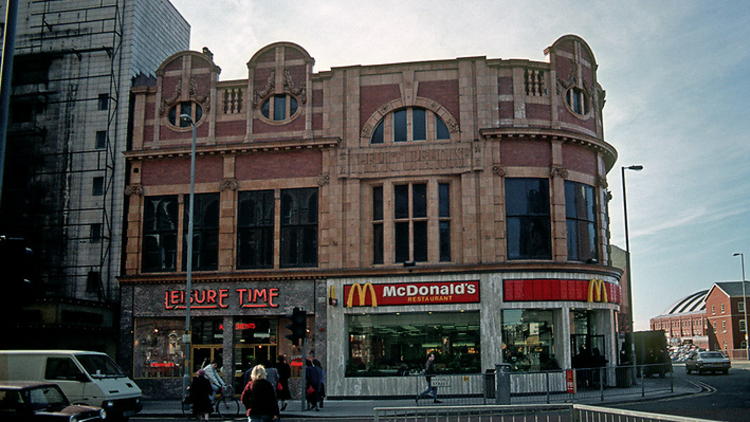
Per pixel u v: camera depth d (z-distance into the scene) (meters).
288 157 29.61
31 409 13.75
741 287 99.38
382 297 27.50
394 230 28.23
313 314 28.20
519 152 28.08
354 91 29.47
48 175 32.78
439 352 27.30
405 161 28.42
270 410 11.67
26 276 9.66
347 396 27.05
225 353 28.58
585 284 27.62
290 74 30.23
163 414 22.16
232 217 29.47
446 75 29.00
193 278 29.14
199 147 29.88
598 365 27.44
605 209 30.23
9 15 11.26
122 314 29.72
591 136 29.03
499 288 26.86
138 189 30.66
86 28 33.94
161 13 37.00
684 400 22.94
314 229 28.97
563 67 29.47
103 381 18.02
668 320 141.75
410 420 12.09
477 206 27.69
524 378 23.27
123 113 32.50
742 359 84.75
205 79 30.97
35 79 33.81
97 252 31.45
